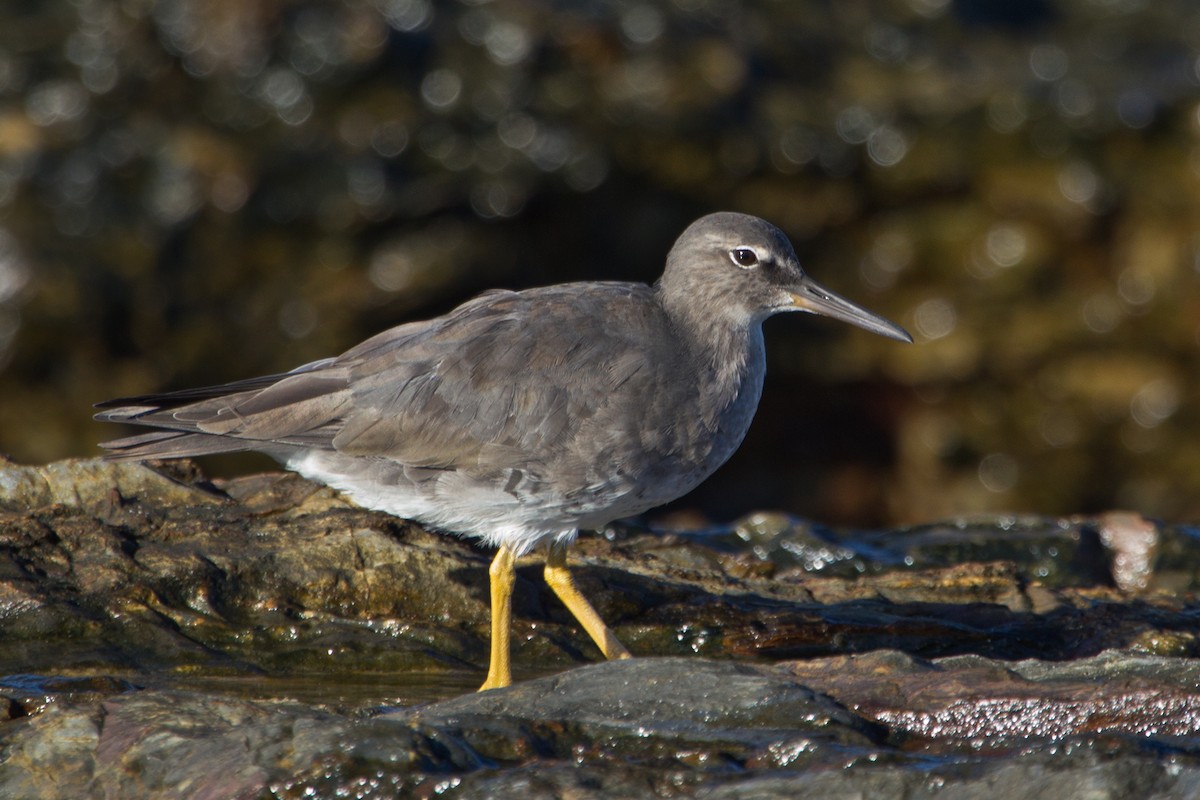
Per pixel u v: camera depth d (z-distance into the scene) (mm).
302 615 8617
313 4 15766
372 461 8641
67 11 15992
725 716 6387
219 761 5914
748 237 9344
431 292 15539
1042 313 16109
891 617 9156
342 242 15445
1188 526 11141
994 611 9312
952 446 16609
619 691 6621
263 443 8680
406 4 15797
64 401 15359
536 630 8875
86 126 15461
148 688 7648
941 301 16203
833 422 17188
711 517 17109
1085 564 10547
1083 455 16328
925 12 17469
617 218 15844
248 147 15422
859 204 16094
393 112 15492
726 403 8984
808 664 7125
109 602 8312
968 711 6371
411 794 5691
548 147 15430
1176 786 5383
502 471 8445
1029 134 15875
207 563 8664
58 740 6250
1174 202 15734
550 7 16062
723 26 16578
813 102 16125
